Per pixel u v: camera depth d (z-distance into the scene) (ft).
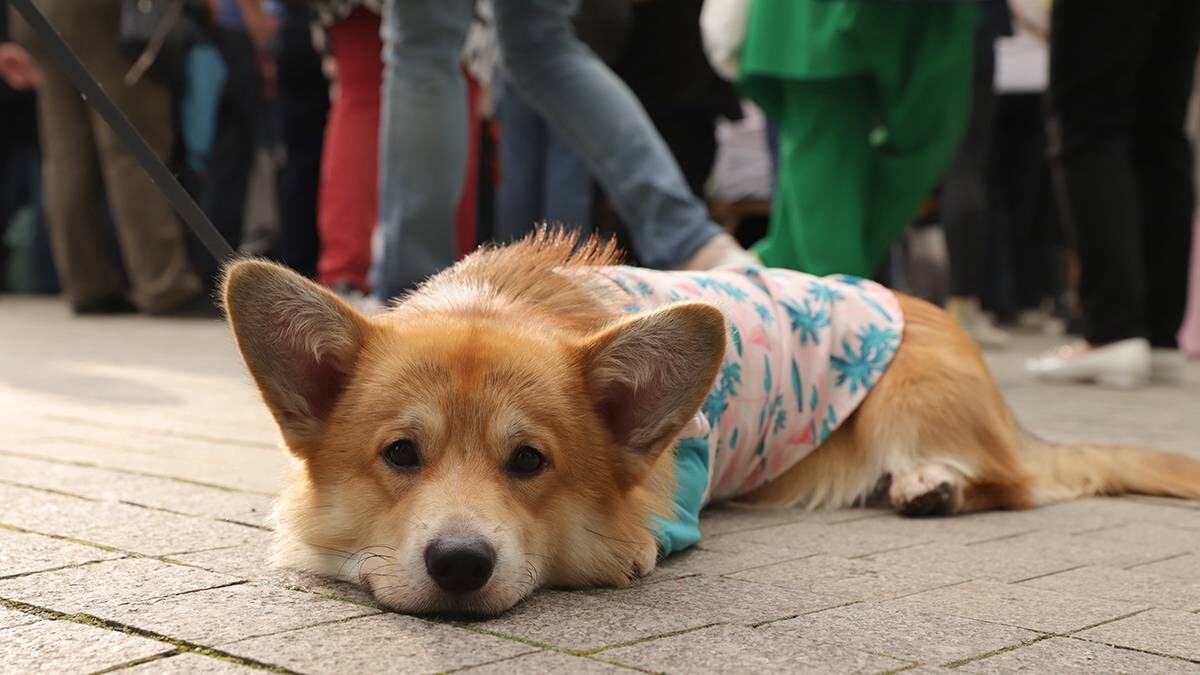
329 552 3.63
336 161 8.58
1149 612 3.51
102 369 7.46
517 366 3.61
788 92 6.55
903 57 6.36
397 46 5.62
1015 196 13.01
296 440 3.67
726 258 6.06
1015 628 3.37
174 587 3.50
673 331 3.67
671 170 6.09
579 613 3.44
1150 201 7.98
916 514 4.55
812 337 4.69
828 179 6.48
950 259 10.77
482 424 3.53
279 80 10.93
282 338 3.64
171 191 4.06
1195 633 3.36
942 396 4.67
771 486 4.71
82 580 3.52
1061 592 3.67
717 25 6.72
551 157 8.70
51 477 4.58
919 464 4.63
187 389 6.65
